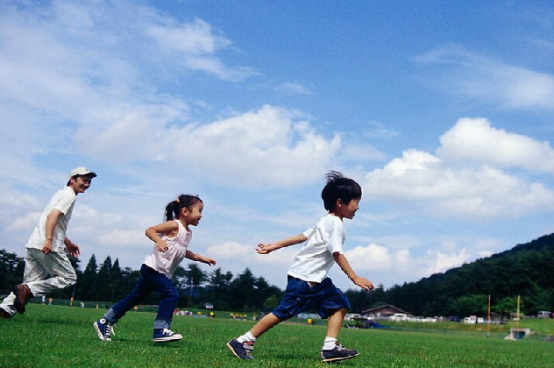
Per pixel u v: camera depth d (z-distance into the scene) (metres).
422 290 193.25
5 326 6.56
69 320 9.94
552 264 153.00
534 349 15.65
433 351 10.02
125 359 4.35
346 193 5.52
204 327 14.11
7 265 101.81
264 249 5.57
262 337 10.85
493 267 165.50
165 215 6.34
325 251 5.44
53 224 7.44
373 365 5.61
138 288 6.21
